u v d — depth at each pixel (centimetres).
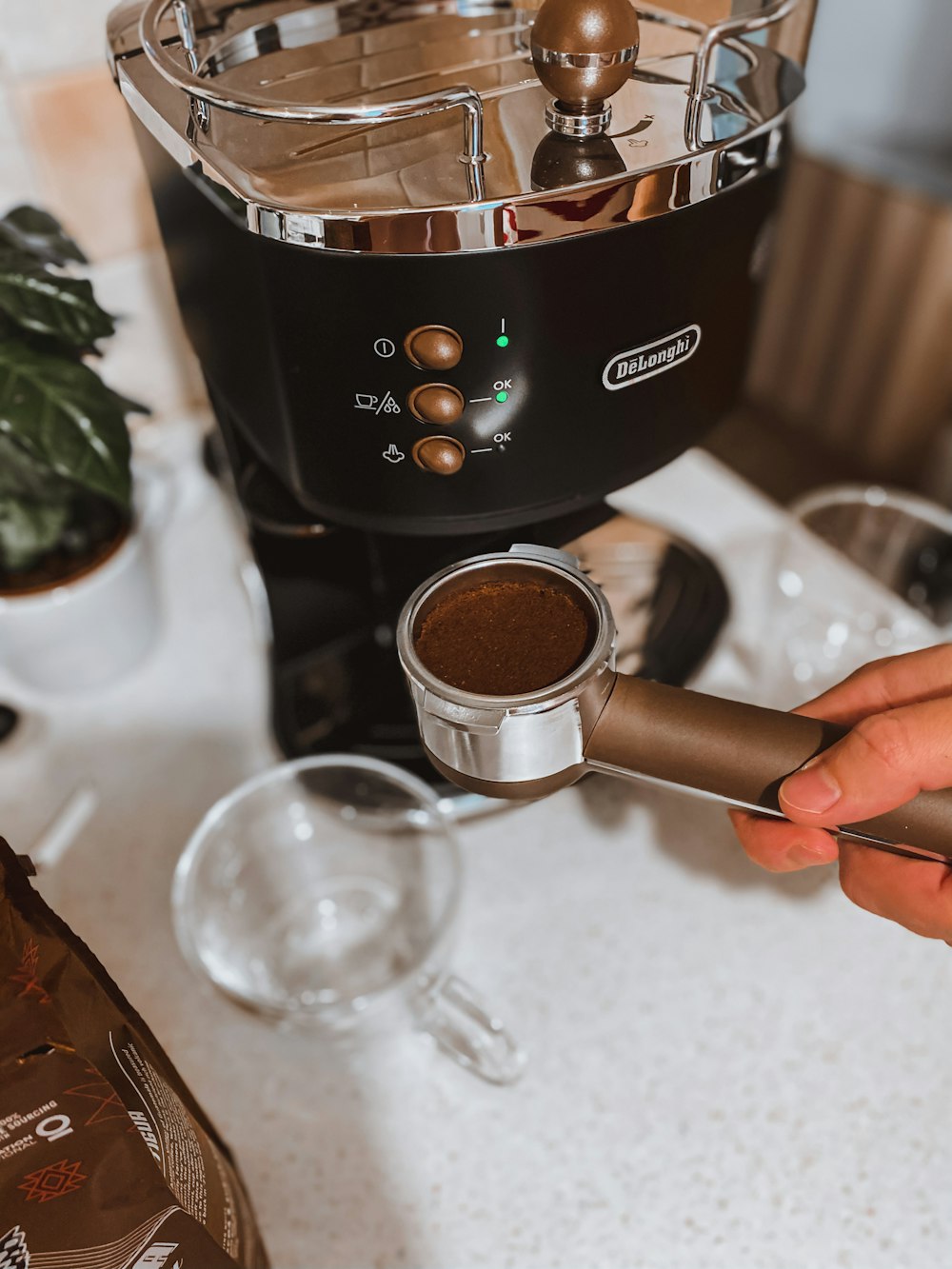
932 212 116
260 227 31
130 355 69
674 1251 39
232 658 62
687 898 49
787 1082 43
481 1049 43
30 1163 24
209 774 56
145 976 48
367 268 31
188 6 39
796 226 134
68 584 55
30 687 60
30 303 43
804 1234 40
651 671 48
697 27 37
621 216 31
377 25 39
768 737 26
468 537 43
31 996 24
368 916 50
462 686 25
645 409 37
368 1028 43
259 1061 45
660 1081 44
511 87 34
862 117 127
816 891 49
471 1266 39
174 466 72
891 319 128
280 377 35
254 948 49
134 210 63
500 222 30
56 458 44
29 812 54
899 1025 45
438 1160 42
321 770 50
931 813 27
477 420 34
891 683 33
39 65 56
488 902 50
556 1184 41
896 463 138
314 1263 40
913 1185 41
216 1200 31
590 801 53
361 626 53
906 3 117
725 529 67
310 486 38
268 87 35
